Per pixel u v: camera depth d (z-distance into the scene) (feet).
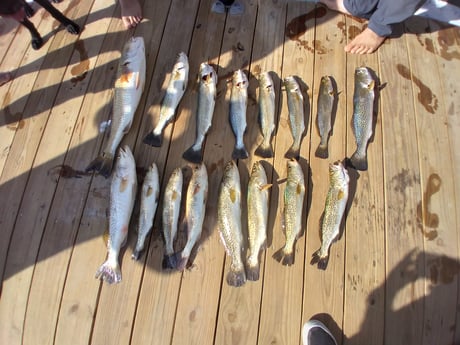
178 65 4.86
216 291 4.21
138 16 5.43
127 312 4.16
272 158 4.69
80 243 4.38
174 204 4.32
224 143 4.77
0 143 4.83
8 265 4.33
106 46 5.34
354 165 4.66
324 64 5.23
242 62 5.23
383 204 4.56
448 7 5.53
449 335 4.13
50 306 4.18
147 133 4.83
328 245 4.28
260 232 4.26
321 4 5.59
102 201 4.54
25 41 5.45
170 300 4.18
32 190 4.60
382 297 4.23
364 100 4.84
